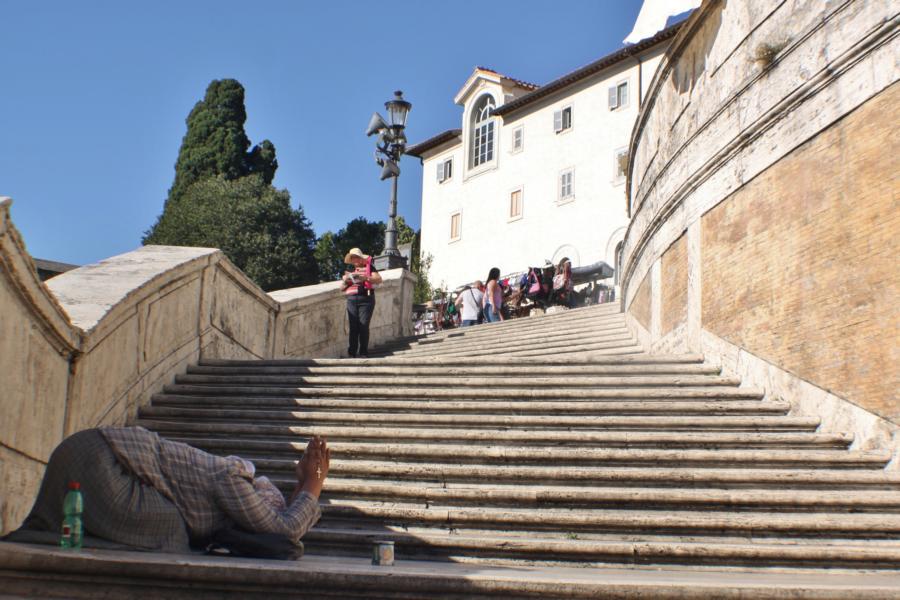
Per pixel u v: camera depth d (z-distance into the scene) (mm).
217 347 11734
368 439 8375
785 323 8703
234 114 55469
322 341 15703
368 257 15242
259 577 4547
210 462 5379
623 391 9016
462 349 15148
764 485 7012
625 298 16125
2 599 4426
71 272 9789
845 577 5664
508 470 7320
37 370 6801
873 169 7551
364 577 4582
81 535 4895
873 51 7609
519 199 46000
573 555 6160
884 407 7238
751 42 9680
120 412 8789
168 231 46844
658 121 13367
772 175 9125
